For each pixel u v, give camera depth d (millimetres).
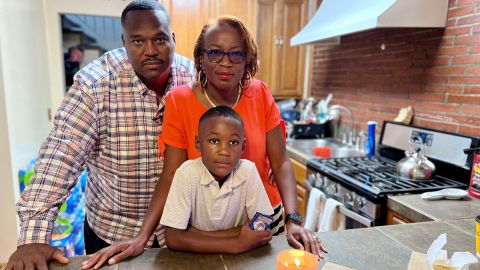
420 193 1738
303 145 2984
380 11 1931
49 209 952
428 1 1931
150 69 1136
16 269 816
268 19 3389
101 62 1234
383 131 2465
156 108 1240
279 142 1195
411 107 2281
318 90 3533
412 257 917
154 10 1105
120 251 887
